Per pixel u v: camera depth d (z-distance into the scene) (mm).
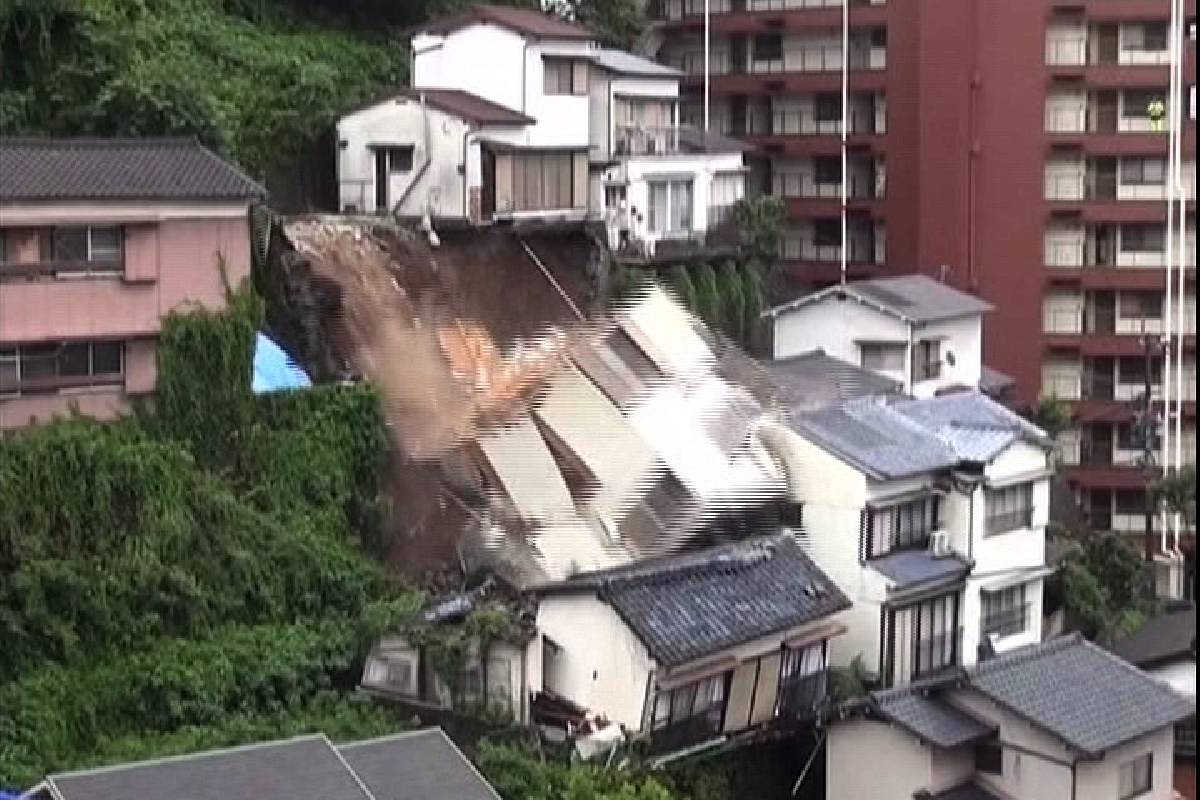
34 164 26625
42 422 26328
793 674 28656
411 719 25750
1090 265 49844
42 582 24375
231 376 28359
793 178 54969
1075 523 43562
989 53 50062
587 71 42062
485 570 29234
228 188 28312
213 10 42438
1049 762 28000
